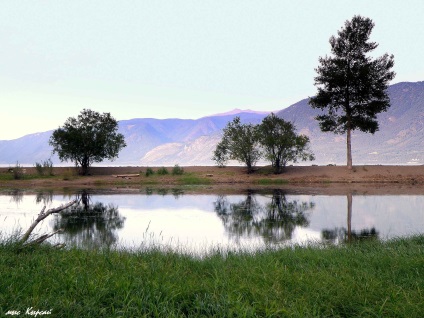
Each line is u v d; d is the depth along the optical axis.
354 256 9.52
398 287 6.32
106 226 17.66
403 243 11.75
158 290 5.86
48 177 45.44
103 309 5.10
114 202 26.91
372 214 21.59
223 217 20.66
